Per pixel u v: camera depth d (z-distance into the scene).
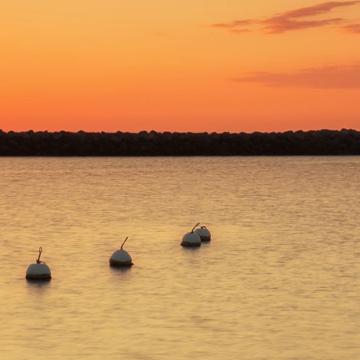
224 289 102.50
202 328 82.12
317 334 80.00
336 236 162.75
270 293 100.06
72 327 82.50
